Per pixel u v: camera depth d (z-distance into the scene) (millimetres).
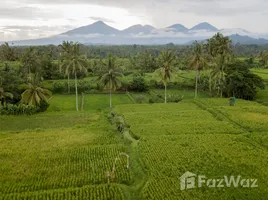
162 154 37906
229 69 81812
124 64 129750
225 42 83688
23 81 79938
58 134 47219
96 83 95250
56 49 153125
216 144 41406
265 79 100875
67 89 92312
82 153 38719
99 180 31328
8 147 40781
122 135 47250
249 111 60281
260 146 40906
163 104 70812
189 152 38469
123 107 67250
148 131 47719
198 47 78688
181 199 27125
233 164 34625
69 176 32344
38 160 36344
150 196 27891
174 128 49250
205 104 68188
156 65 130625
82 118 59531
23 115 62188
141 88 94625
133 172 33938
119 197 27984
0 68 83625
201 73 110688
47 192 28562
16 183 30641
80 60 66812
